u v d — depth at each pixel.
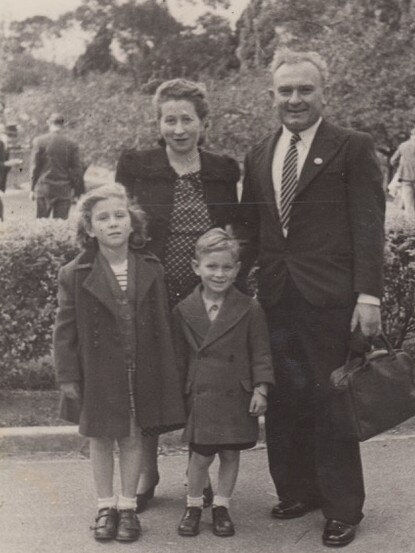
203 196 3.70
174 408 3.48
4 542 3.48
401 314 5.67
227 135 8.88
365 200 3.45
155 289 3.52
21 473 4.29
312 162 3.46
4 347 5.27
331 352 3.50
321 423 3.49
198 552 3.39
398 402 3.44
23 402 5.27
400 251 5.45
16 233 5.20
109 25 9.59
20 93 9.77
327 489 3.48
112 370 3.44
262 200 3.60
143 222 3.56
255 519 3.72
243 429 3.49
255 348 3.54
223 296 3.57
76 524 3.66
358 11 10.01
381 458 4.42
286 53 3.49
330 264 3.48
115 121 9.52
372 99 10.24
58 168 9.20
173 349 3.54
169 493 4.02
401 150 10.26
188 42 9.36
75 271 3.50
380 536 3.51
